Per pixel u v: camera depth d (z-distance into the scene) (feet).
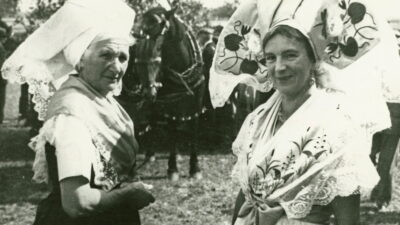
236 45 9.21
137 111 27.22
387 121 8.02
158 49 25.93
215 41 35.40
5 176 29.73
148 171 30.71
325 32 7.86
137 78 26.48
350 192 7.32
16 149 38.40
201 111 29.55
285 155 7.68
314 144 7.53
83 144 8.11
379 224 20.53
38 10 39.70
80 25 8.56
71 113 8.24
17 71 9.14
